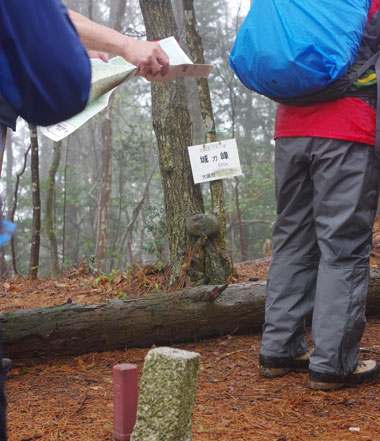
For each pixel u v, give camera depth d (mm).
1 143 1337
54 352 3736
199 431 2354
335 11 2742
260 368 3217
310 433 2334
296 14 2791
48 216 11086
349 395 2807
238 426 2422
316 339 2896
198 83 5574
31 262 8297
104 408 2719
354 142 2844
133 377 2213
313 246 3189
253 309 4184
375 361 3086
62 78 1212
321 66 2695
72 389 3076
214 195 5508
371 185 2879
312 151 2943
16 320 3654
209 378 3221
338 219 2863
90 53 1912
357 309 2854
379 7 2869
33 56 1175
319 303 2906
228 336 4207
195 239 5449
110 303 3936
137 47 1675
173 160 5582
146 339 3990
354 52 2727
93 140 26625
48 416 2613
